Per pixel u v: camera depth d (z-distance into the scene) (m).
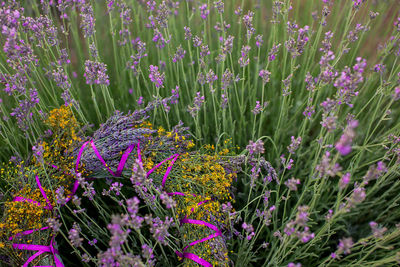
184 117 2.83
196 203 1.91
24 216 1.92
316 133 2.85
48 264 1.80
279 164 2.38
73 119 2.21
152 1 2.54
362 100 2.71
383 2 3.17
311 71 3.08
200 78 2.23
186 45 3.27
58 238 2.22
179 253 1.86
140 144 2.08
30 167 2.12
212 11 3.43
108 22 3.30
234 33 3.25
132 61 2.79
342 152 1.10
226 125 2.58
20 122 2.11
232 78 2.52
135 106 2.82
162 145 2.09
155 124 2.83
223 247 1.85
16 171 2.09
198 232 1.87
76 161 2.04
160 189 1.96
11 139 2.58
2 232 1.85
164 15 2.35
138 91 2.76
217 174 1.97
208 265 1.78
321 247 2.21
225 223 1.96
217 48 3.32
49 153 2.14
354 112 2.67
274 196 2.46
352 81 1.56
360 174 2.46
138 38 3.03
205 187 1.97
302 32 1.97
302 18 3.42
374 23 3.21
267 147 2.74
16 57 1.91
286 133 2.74
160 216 1.97
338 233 2.39
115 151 2.02
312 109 2.07
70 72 3.05
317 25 3.36
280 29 3.18
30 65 2.45
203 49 2.21
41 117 2.31
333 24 3.21
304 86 2.79
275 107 2.97
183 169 2.00
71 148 2.10
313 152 2.36
